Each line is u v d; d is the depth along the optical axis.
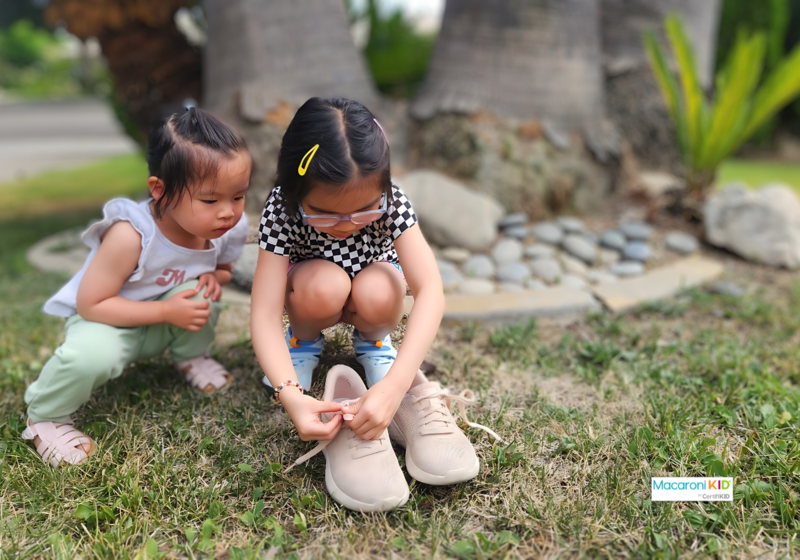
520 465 1.59
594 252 3.28
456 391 1.97
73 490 1.49
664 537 1.32
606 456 1.62
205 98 3.84
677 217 3.74
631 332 2.46
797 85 3.46
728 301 2.85
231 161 1.50
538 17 3.53
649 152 4.30
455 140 3.56
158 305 1.69
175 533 1.38
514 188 3.54
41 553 1.31
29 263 3.71
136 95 4.59
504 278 3.00
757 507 1.43
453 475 1.45
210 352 2.20
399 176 3.48
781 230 3.43
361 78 3.77
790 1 9.78
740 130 3.60
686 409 1.83
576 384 2.04
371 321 1.59
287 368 1.46
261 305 1.52
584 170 3.73
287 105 3.50
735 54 3.49
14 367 2.15
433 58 3.82
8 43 32.53
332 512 1.42
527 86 3.58
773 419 1.74
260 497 1.47
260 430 1.73
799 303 2.86
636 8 4.21
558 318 2.63
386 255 1.68
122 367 1.72
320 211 1.37
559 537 1.34
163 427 1.74
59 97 28.55
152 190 1.58
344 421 1.49
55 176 8.63
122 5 4.21
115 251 1.61
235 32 3.53
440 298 1.51
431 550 1.31
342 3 3.76
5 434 1.71
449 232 3.27
